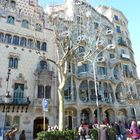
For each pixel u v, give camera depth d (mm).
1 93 27391
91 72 36844
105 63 40031
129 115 38562
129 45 50562
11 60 30469
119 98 39000
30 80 30656
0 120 26047
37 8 36812
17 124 27453
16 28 32844
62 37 26016
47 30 35938
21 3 35312
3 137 17844
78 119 32094
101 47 39281
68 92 32938
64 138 14016
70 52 20703
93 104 34000
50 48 34719
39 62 32719
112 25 47969
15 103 27188
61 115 16828
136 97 40969
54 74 32812
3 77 28516
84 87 35188
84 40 35688
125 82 41125
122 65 43312
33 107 28953
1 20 31906
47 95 31094
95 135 17250
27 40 33188
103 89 36906
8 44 30969
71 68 33969
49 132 13719
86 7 43500
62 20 37156
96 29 42281
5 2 33656
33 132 28516
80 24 39750
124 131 17734
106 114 37312
